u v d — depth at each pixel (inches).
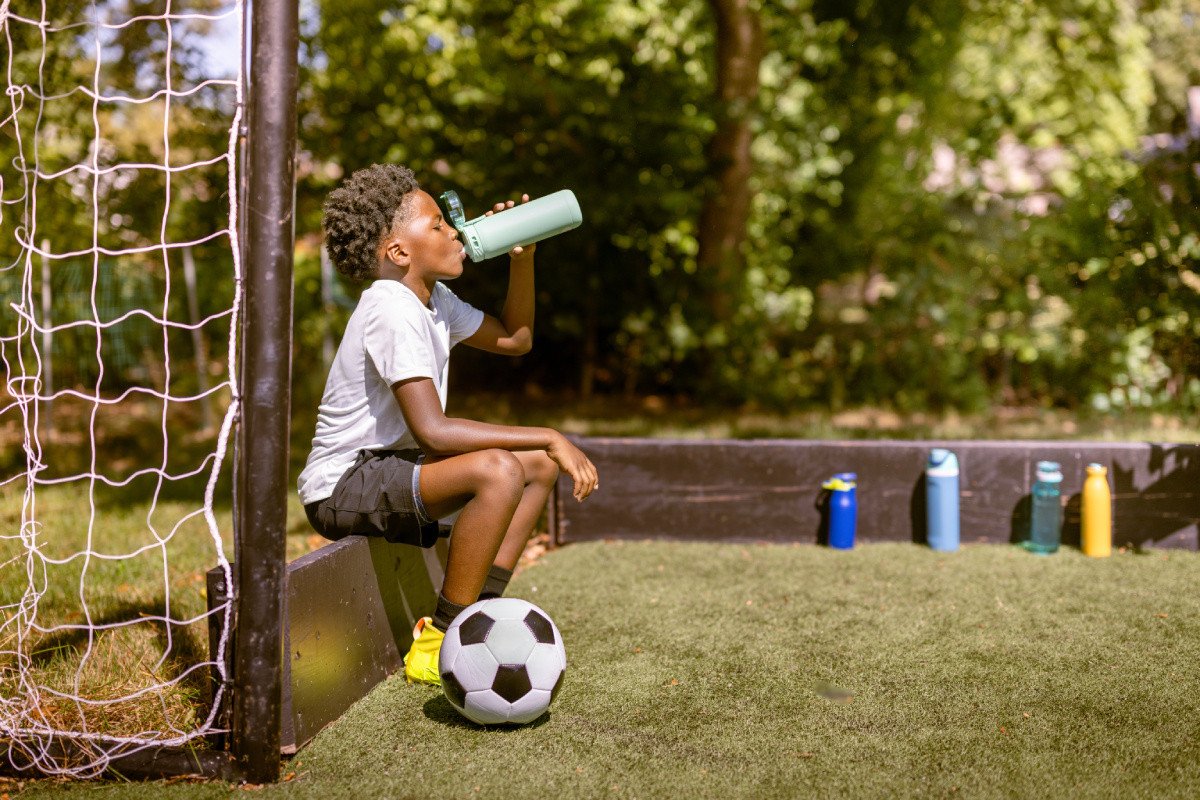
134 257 317.4
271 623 87.8
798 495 173.9
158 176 263.9
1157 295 276.7
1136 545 167.3
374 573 111.2
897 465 172.7
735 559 163.8
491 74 353.4
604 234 350.3
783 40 400.2
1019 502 170.6
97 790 88.4
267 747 88.6
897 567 157.3
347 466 110.1
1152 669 113.0
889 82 396.2
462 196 339.9
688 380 365.1
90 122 242.1
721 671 114.0
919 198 360.8
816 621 131.5
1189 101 398.0
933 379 332.5
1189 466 165.9
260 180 84.1
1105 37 400.8
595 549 171.3
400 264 109.4
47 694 105.3
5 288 293.0
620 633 127.6
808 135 391.5
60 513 200.5
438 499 104.9
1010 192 359.3
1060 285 314.0
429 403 103.0
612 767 90.4
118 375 321.7
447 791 86.3
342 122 348.5
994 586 146.2
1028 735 96.2
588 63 362.6
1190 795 83.8
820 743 95.0
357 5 346.3
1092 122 417.1
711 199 362.0
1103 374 308.7
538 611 101.6
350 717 102.3
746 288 365.1
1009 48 411.5
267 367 85.5
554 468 115.0
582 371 370.3
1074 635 124.7
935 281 336.8
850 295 450.6
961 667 114.3
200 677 110.7
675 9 391.2
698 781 87.5
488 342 126.4
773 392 343.0
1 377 296.4
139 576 154.6
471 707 97.4
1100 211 288.7
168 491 223.3
